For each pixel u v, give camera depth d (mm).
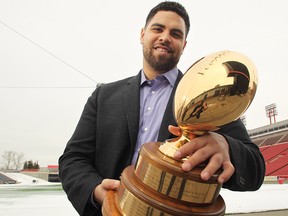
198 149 547
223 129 968
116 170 1082
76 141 1173
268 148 21984
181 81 589
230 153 700
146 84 1244
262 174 870
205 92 530
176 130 652
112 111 1169
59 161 1159
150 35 1207
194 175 514
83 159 1107
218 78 524
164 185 523
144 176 548
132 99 1166
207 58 579
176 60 1203
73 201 923
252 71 531
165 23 1180
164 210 503
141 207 523
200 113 549
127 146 1098
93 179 918
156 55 1181
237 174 702
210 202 546
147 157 555
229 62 536
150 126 1117
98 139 1140
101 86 1347
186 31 1291
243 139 981
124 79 1338
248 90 520
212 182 531
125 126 1117
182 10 1235
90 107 1269
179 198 523
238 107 536
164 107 1141
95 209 873
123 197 560
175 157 544
